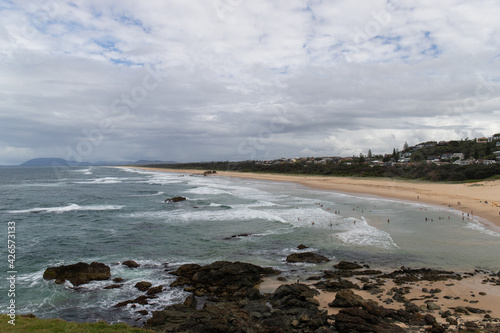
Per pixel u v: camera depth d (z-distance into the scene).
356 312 11.85
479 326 10.97
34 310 13.62
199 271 16.80
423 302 13.37
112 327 10.78
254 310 12.85
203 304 14.16
